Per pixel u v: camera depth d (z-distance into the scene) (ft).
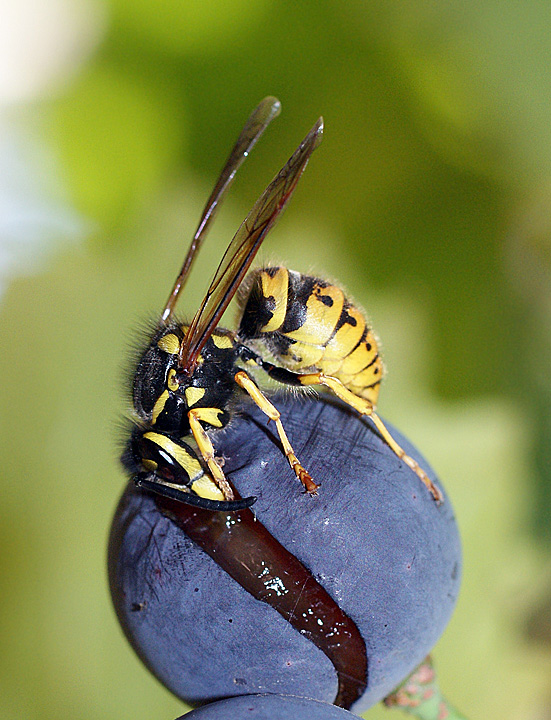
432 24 0.47
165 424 0.42
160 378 0.42
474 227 0.48
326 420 0.42
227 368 0.42
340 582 0.41
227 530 0.41
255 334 0.44
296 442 0.42
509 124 0.47
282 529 0.41
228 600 0.41
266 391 0.43
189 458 0.41
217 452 0.42
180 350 0.42
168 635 0.41
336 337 0.43
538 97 0.46
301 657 0.41
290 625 0.41
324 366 0.43
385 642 0.41
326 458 0.41
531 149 0.47
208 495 0.41
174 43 0.48
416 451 0.42
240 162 0.44
